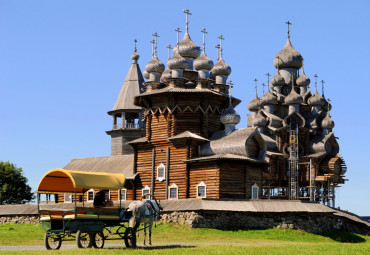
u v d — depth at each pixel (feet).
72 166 252.62
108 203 103.24
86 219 95.50
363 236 182.91
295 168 255.70
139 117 290.15
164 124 210.18
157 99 212.43
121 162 235.61
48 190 103.19
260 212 169.58
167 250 90.43
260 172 203.72
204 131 205.87
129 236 99.50
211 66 215.72
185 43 222.28
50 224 95.86
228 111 205.36
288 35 290.15
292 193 253.03
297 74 287.89
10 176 309.63
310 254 88.84
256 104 288.51
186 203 168.25
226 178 190.49
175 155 204.44
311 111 276.82
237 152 192.44
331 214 184.75
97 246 100.58
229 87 207.51
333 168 259.80
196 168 198.18
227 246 103.35
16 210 216.13
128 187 219.00
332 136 267.59
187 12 226.58
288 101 266.16
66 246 108.58
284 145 263.08
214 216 163.63
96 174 99.60
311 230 173.99
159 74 225.35
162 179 206.90
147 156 215.10
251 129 197.36
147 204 104.94
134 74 301.63
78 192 107.96
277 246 106.73
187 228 158.81
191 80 220.23
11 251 86.58
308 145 266.98
